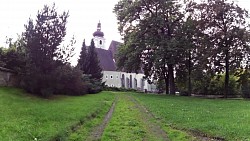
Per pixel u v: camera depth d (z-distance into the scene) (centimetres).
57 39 3030
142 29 5109
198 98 4241
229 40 4706
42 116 1753
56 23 3033
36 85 2956
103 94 4675
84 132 1494
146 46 4972
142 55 5334
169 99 3800
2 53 3080
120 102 3400
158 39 4903
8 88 2897
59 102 2680
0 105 1956
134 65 5331
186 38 4869
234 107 2733
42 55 2986
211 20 4884
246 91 5125
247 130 1405
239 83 5212
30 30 2994
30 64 2944
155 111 2319
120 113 2297
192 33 4944
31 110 1917
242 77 5038
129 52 5241
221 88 6469
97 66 6688
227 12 4781
